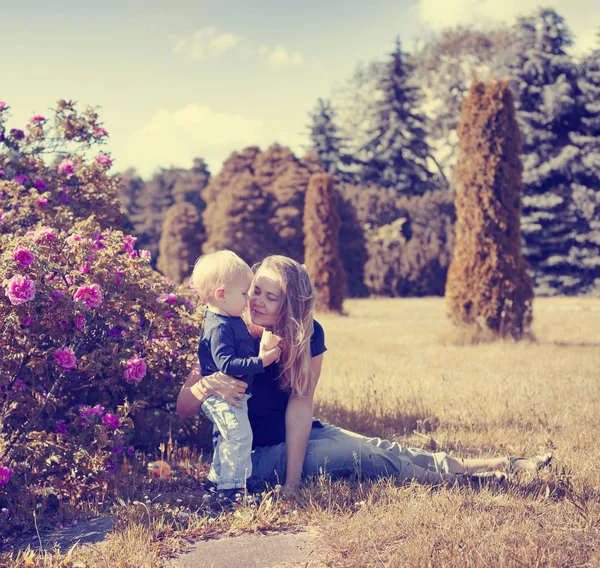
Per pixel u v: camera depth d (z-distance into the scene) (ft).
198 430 17.46
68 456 13.04
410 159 187.01
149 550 10.56
